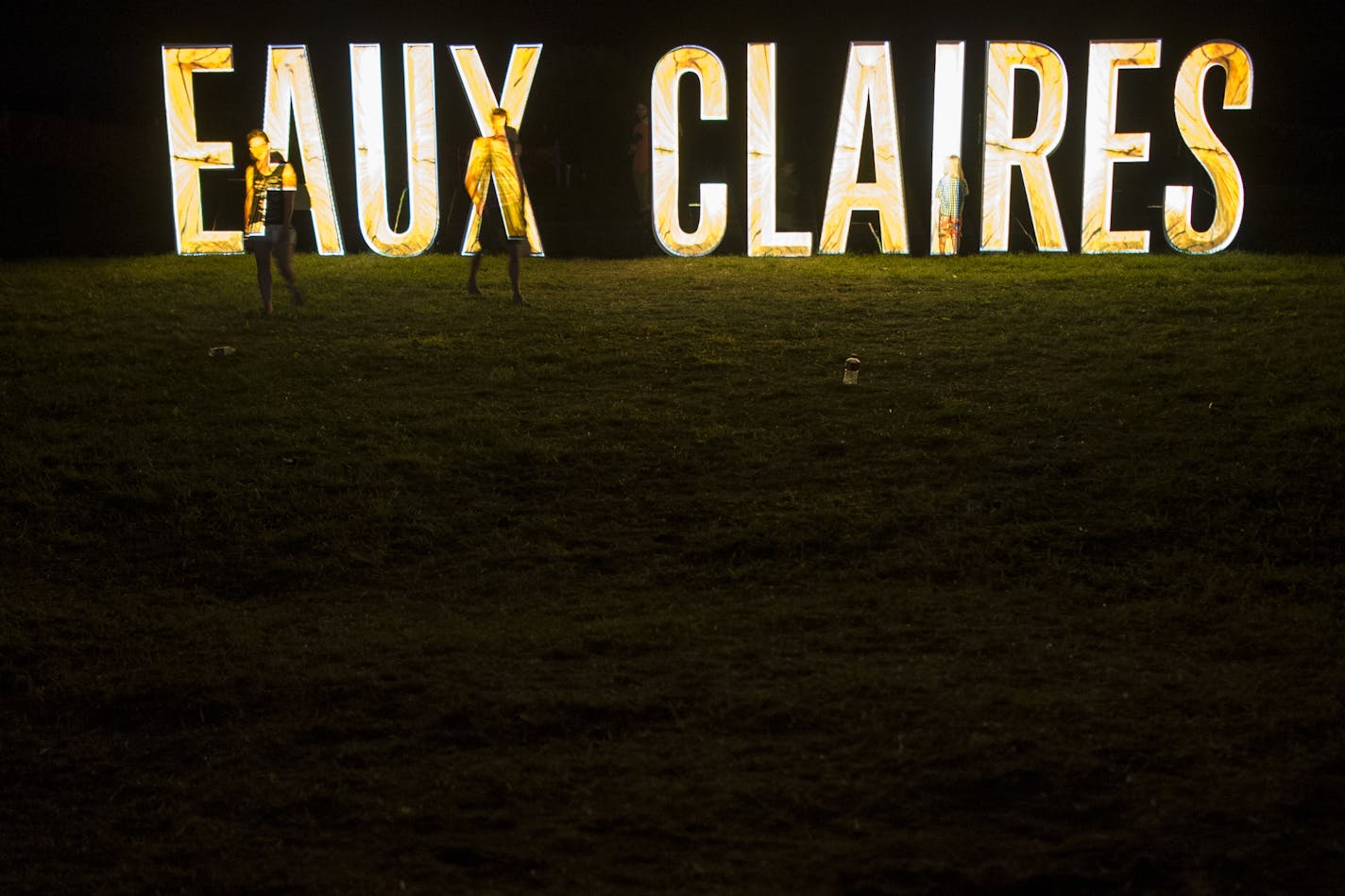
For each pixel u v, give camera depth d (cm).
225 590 663
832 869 377
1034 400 935
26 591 651
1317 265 1489
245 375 1026
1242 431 842
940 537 702
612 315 1255
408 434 883
